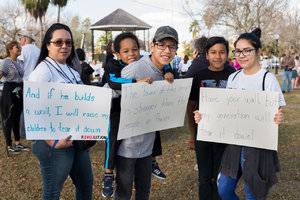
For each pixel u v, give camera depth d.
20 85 6.32
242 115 3.19
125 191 3.35
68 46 3.03
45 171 3.01
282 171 5.50
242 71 3.34
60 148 2.97
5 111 6.34
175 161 6.03
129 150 3.27
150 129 3.32
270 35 27.83
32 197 4.66
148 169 3.44
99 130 3.05
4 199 4.60
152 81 3.18
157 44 3.16
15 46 6.31
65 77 3.02
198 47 4.91
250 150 3.20
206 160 3.72
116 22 14.36
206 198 3.76
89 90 2.96
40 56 3.08
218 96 3.25
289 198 4.55
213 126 3.31
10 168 5.70
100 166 5.79
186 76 4.02
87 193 3.33
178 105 3.44
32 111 2.84
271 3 23.52
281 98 3.13
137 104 3.16
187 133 7.99
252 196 3.26
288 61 16.78
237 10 23.28
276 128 3.11
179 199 4.58
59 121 2.93
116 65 4.00
